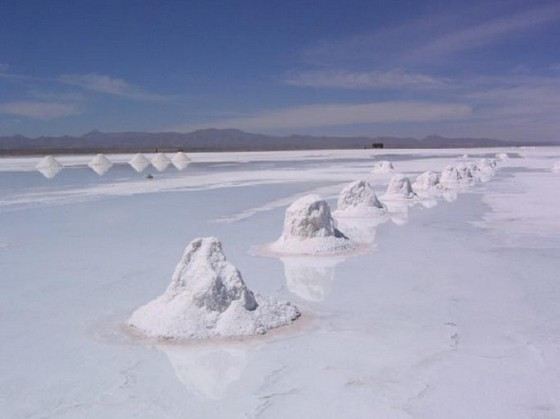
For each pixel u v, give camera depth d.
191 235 9.97
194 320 4.94
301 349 4.62
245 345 4.70
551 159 40.91
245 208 13.56
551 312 5.52
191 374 4.19
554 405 3.68
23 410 3.73
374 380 4.07
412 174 25.81
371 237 9.55
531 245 8.69
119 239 9.67
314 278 6.89
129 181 22.84
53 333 5.09
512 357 4.45
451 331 5.03
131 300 6.07
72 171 30.91
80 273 7.28
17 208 14.04
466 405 3.69
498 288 6.38
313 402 3.76
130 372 4.24
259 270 7.30
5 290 6.52
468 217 11.66
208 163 40.38
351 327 5.13
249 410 3.67
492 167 28.00
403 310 5.62
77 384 4.07
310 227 8.45
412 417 3.55
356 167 32.81
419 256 8.02
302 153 70.56
